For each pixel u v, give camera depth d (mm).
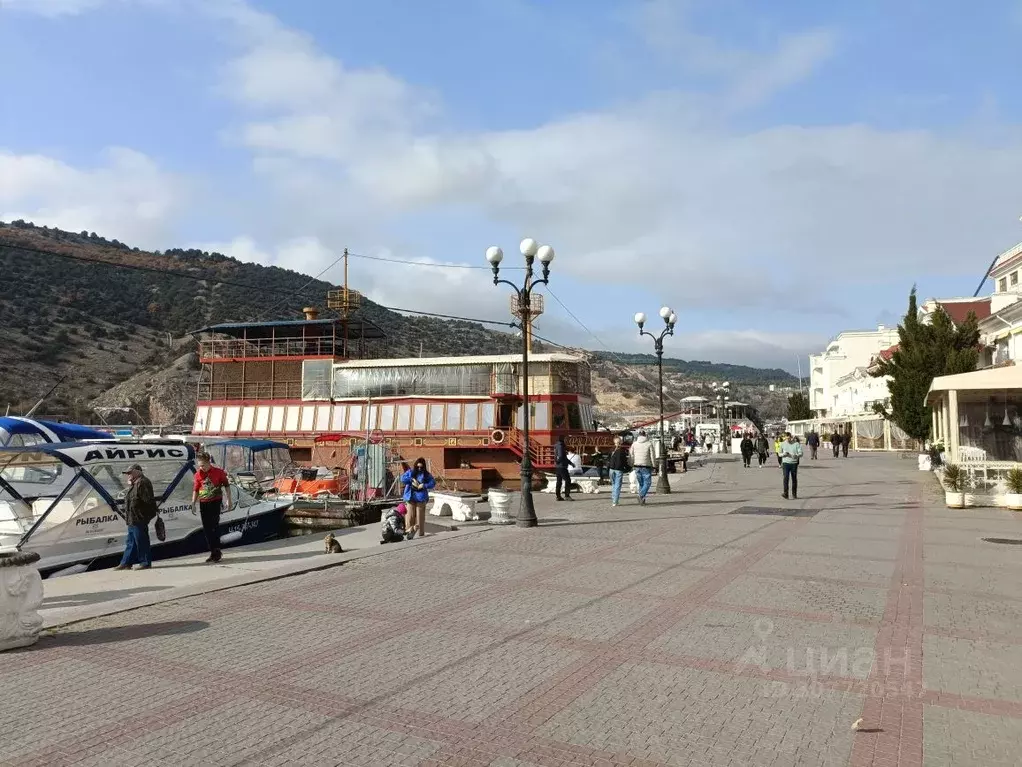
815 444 50281
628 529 16969
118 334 108688
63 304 111938
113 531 15773
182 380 91375
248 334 45312
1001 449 23484
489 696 6359
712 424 88000
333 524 25297
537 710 6035
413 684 6676
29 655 7676
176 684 6734
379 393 39344
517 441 36031
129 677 6941
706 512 20328
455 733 5594
